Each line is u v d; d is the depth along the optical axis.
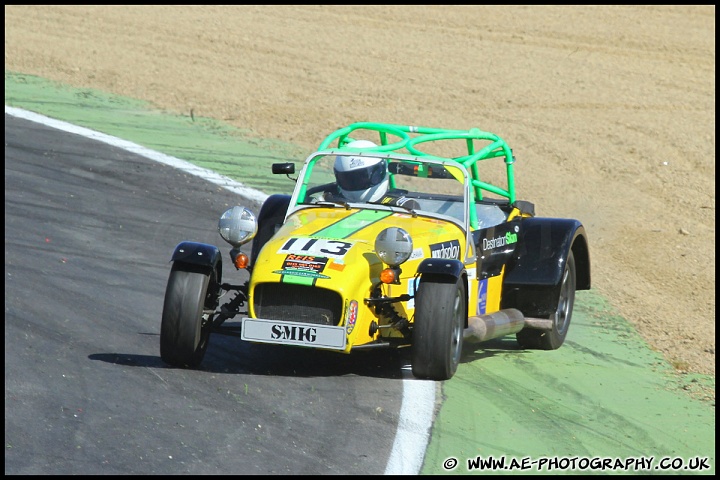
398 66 82.44
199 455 23.11
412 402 27.30
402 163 33.62
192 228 45.22
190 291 27.91
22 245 40.12
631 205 55.56
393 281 27.86
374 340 28.61
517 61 86.12
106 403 25.69
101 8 93.81
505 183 57.06
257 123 65.19
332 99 71.94
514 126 68.94
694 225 52.78
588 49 90.94
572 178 59.50
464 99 74.50
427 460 23.97
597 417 27.84
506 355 33.12
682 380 31.62
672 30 97.56
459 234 31.39
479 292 31.94
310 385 28.02
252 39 87.12
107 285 36.88
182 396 26.53
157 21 90.56
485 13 101.19
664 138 68.56
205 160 55.81
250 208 48.75
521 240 34.38
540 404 28.41
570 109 74.00
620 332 36.41
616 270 44.75
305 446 24.05
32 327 31.19
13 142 54.59
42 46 79.12
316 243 28.80
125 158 54.31
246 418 25.39
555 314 33.47
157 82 72.75
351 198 32.97
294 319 27.70
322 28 93.00
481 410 27.39
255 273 27.88
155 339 31.58
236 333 28.77
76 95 67.62
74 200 46.94
